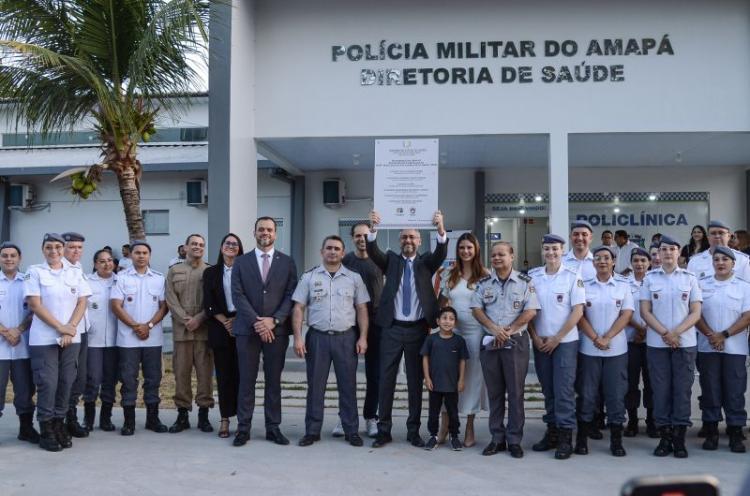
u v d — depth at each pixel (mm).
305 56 10898
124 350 7074
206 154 16531
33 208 17250
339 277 6746
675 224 15797
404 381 9977
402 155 6805
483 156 14609
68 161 16969
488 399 6578
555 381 6293
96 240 17172
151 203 16984
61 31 9031
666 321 6320
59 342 6453
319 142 12516
